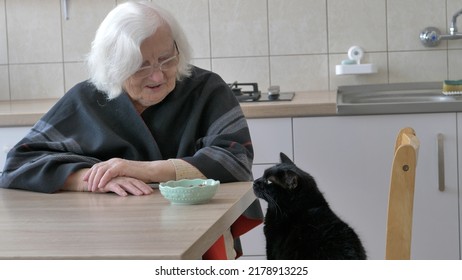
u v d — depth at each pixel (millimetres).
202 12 3391
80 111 2088
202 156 1892
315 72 3373
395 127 2719
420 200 2752
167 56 1963
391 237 1316
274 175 1875
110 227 1393
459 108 2670
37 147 2021
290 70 3381
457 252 2760
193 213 1488
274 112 2744
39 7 3467
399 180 1304
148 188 1781
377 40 3328
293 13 3352
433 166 2727
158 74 1950
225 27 3387
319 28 3348
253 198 1849
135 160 2035
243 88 3393
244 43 3387
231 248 1902
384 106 2699
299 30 3357
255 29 3377
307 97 3027
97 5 3438
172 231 1322
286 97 2990
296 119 2758
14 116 2836
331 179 2770
